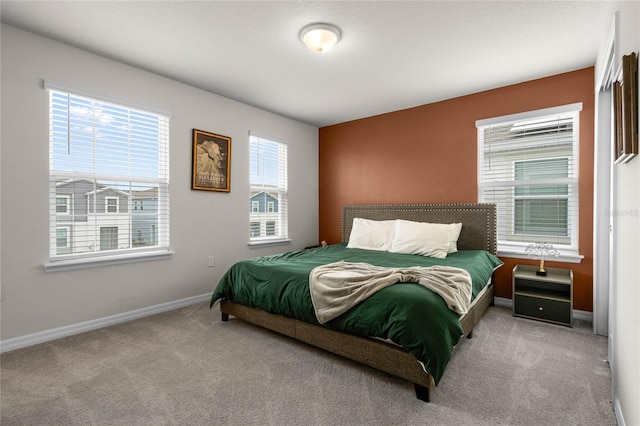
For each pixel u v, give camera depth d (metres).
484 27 2.29
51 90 2.50
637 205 1.27
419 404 1.68
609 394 1.76
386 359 1.86
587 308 2.94
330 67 2.96
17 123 2.34
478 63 2.87
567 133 3.11
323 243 4.63
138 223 3.07
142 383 1.89
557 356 2.21
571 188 3.10
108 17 2.20
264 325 2.59
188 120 3.40
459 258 2.97
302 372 2.02
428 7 2.07
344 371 2.03
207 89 3.52
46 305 2.48
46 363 2.13
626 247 1.49
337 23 2.26
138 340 2.51
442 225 3.42
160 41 2.52
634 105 1.30
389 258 3.02
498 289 3.43
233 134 3.85
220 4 2.05
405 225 3.57
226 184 3.77
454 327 1.79
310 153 4.95
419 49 2.62
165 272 3.24
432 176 3.90
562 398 1.72
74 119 2.64
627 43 1.51
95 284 2.75
